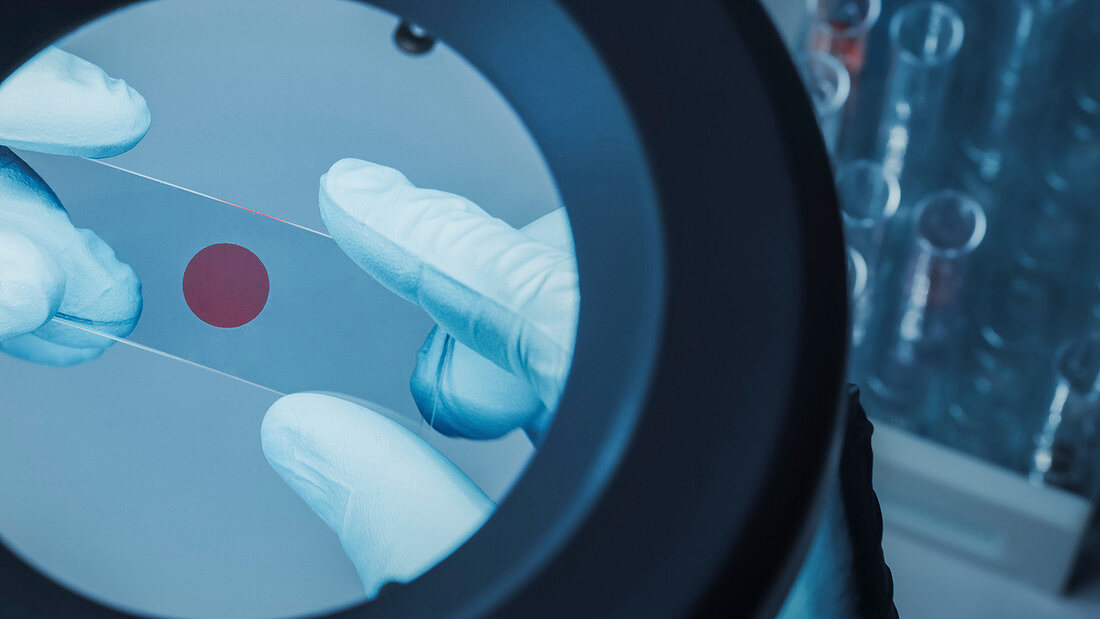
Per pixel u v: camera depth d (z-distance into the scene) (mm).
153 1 377
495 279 354
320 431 351
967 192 1026
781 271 301
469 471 353
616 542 281
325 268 365
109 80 372
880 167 924
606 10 331
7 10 359
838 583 431
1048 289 988
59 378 352
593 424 307
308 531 341
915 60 940
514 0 337
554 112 350
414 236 361
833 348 296
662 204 310
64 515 336
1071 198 991
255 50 379
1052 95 1000
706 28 328
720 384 292
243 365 359
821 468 287
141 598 326
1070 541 904
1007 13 978
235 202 371
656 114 319
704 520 281
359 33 372
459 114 373
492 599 282
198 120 377
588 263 331
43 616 311
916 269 916
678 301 300
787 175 310
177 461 349
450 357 359
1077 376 900
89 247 359
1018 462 982
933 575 982
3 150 359
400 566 320
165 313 358
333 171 373
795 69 332
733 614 272
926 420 1007
